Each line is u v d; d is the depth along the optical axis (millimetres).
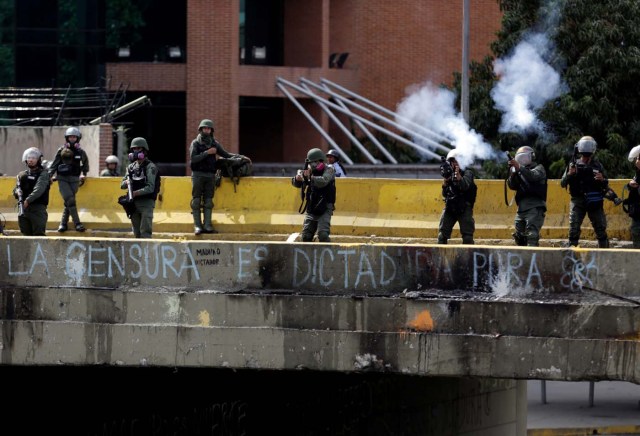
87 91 70438
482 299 28188
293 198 42781
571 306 27750
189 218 43125
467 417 45344
